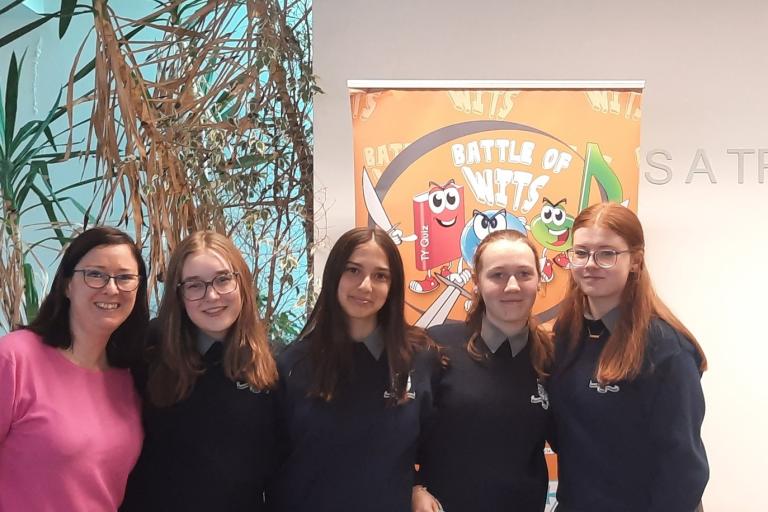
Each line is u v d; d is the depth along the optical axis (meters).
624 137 2.50
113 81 2.73
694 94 2.76
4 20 3.21
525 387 1.90
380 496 1.71
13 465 1.47
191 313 1.69
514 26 2.74
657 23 2.74
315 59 2.72
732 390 2.77
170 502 1.65
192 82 2.72
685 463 1.64
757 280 2.77
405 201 2.50
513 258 1.86
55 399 1.52
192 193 2.69
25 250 2.69
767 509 2.76
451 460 1.85
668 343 1.73
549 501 2.50
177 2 2.67
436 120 2.51
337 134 2.72
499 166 2.51
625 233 1.78
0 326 2.80
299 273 2.88
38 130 2.71
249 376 1.71
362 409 1.76
